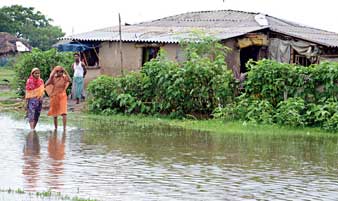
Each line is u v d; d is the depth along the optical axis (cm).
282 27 3169
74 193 1116
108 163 1421
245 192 1172
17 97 3023
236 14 3409
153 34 3038
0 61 5631
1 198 1048
